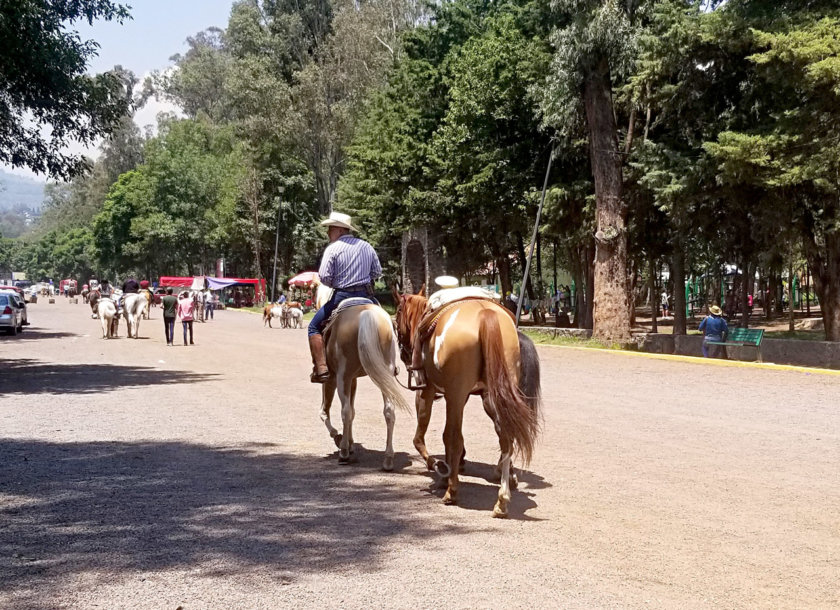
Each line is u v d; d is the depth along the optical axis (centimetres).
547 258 6669
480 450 1032
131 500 751
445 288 837
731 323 4459
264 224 7431
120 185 10181
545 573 553
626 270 2853
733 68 2480
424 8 6003
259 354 2606
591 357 2477
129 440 1084
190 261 9375
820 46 1911
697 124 2669
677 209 2494
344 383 930
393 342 909
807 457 979
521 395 716
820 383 1778
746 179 2150
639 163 2673
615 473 887
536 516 707
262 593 509
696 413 1345
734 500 767
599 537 643
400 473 892
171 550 597
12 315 3619
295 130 6481
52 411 1348
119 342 3181
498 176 3544
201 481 838
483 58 3541
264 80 6600
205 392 1623
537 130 3400
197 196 8762
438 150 3875
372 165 4425
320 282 986
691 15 2486
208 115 9688
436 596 506
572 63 2688
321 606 488
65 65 2223
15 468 893
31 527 657
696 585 534
